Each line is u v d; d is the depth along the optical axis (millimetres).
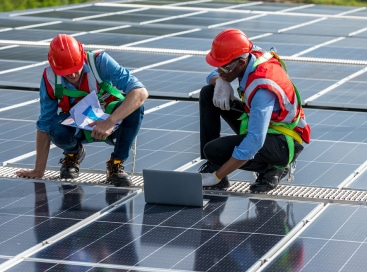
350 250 7949
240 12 27172
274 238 8273
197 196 9273
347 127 12617
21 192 9766
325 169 10531
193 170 10500
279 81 9383
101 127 9617
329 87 15258
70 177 10328
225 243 8141
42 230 8484
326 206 9328
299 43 20500
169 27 23109
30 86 15195
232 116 10117
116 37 20953
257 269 7531
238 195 9773
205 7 28562
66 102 10047
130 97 9750
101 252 7914
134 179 10328
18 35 21094
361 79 16109
